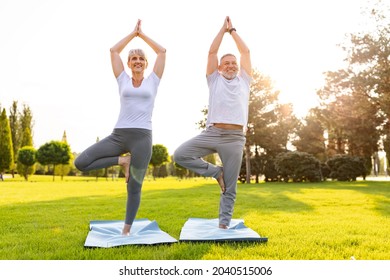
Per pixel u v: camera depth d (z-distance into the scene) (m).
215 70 4.39
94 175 44.19
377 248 3.43
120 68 4.02
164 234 3.85
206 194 10.67
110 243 3.42
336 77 17.89
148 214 6.05
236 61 4.34
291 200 8.62
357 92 17.39
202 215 5.95
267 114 23.45
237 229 4.16
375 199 8.76
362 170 22.52
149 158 3.86
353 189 13.16
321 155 30.97
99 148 3.80
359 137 20.30
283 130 24.88
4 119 33.06
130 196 3.84
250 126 23.48
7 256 3.05
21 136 41.34
